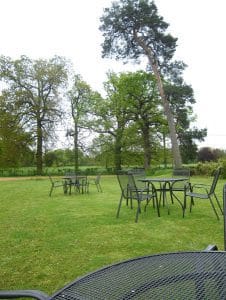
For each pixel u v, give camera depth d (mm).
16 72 28531
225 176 16469
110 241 4844
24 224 6301
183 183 7820
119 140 28750
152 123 28500
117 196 10836
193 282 1469
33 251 4441
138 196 6383
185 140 32344
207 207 7750
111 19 19641
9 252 4418
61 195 11477
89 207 8344
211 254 1796
